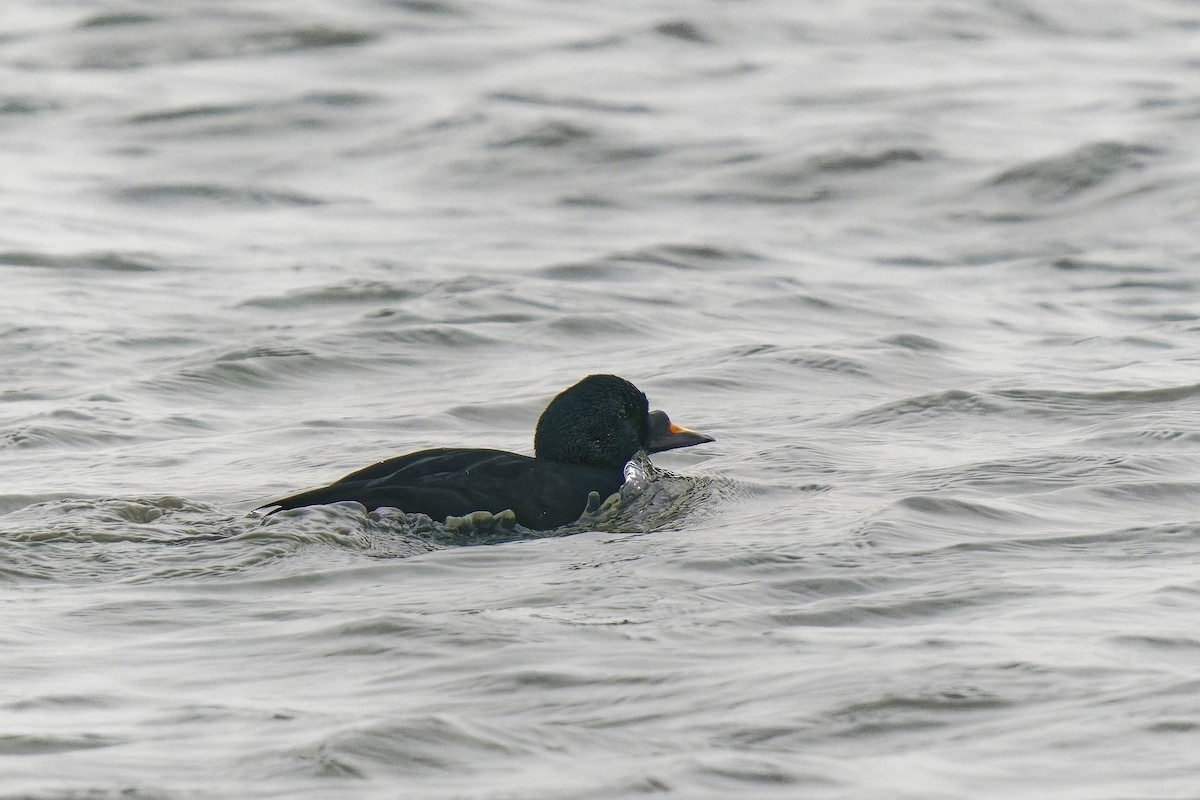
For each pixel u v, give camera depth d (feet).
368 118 95.81
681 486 36.01
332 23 113.29
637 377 50.16
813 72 104.32
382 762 19.67
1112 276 68.23
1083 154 83.97
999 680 22.36
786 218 78.84
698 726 20.83
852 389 48.83
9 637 25.13
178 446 42.65
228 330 57.72
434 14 116.78
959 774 19.39
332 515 31.94
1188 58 107.55
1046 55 108.88
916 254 72.74
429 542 31.48
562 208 80.74
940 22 116.16
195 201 81.41
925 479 36.55
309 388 50.62
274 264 69.36
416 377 51.72
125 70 105.60
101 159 88.33
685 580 28.35
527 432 44.52
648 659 23.49
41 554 29.96
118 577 28.76
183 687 22.63
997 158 85.40
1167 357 53.06
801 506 34.30
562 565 29.66
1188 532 31.42
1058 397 46.16
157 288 64.64
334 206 80.84
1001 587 27.45
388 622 25.43
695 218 78.84
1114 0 123.34
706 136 91.09
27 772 19.40
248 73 104.42
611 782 19.10
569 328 57.57
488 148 89.51
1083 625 25.02
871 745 20.26
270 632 25.34
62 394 48.98
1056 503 34.19
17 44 110.52
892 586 27.81
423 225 77.20
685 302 62.18
